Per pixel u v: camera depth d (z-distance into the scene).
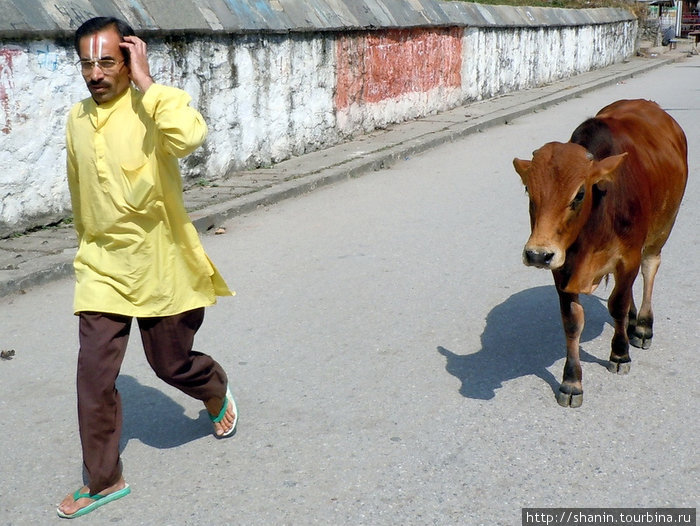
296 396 4.77
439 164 11.81
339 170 10.83
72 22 8.16
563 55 23.36
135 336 5.76
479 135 14.33
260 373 5.09
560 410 4.52
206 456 4.14
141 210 3.54
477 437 4.24
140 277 3.61
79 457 4.20
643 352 5.25
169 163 3.61
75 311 3.62
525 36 20.36
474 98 18.02
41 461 4.16
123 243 3.58
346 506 3.67
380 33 13.80
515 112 16.31
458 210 9.07
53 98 8.02
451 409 4.55
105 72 3.46
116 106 3.54
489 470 3.93
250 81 10.66
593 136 4.43
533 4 26.78
